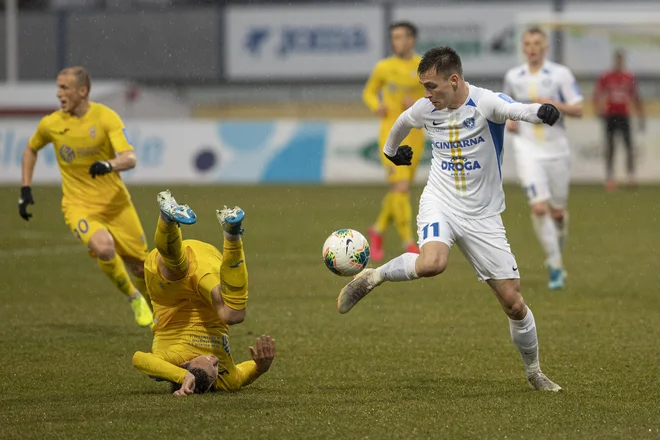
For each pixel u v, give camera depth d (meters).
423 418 17.45
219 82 97.00
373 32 94.12
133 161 26.03
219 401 18.66
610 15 80.75
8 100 78.00
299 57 95.94
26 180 27.81
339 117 92.81
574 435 16.41
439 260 18.81
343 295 19.59
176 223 18.08
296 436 16.28
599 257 41.44
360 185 71.94
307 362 22.66
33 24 96.38
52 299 32.50
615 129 69.44
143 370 19.12
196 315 19.34
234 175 73.56
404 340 25.36
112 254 26.23
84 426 16.92
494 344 24.78
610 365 22.17
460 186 19.41
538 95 34.78
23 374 21.45
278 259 40.97
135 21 96.38
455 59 18.89
